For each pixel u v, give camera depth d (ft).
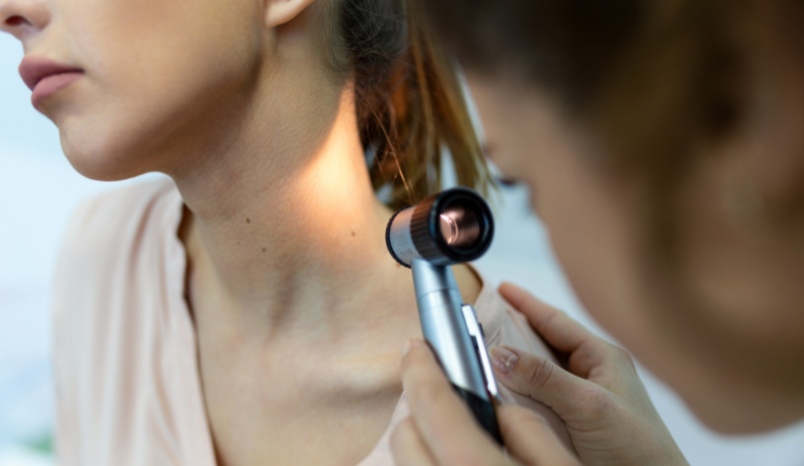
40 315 4.36
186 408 2.08
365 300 1.93
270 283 1.90
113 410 2.30
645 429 1.75
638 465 1.74
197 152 1.64
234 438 2.02
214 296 2.12
